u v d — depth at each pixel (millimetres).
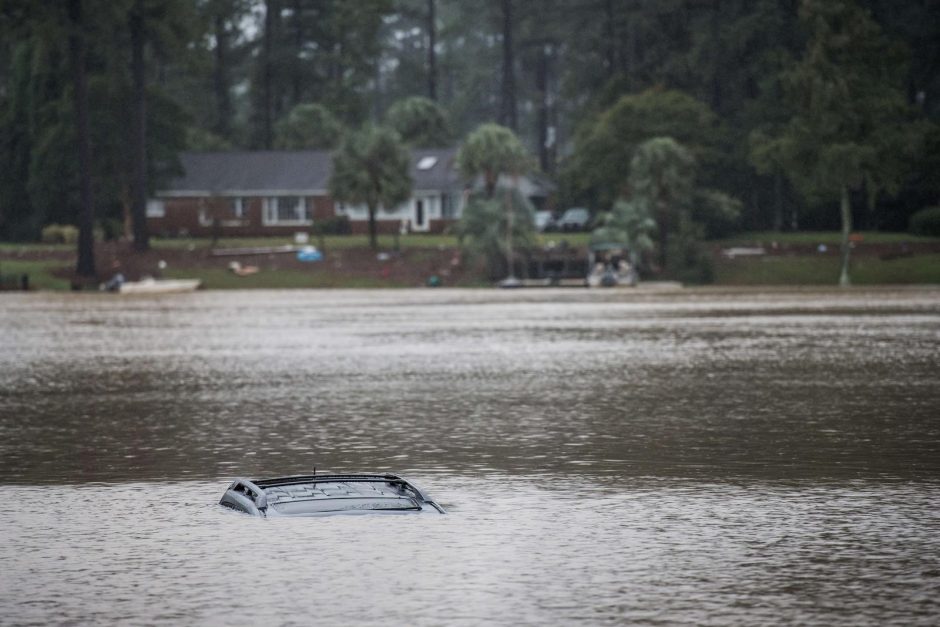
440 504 49469
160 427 70875
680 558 41375
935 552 41781
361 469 57094
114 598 37562
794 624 34750
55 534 45250
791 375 94500
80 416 75875
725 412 74500
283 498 48562
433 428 69250
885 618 35125
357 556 41656
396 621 35219
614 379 93000
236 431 68938
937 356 108750
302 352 118750
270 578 39312
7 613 36281
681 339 130000
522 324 156375
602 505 49281
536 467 57281
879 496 50469
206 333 145625
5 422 73500
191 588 38438
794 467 56781
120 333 147000
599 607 36312
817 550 42188
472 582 38781
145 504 50156
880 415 72625
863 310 177750
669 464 57781
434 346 124188
